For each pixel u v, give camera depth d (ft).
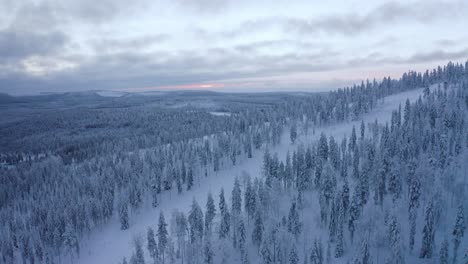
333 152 428.56
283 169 419.33
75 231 418.92
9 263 393.91
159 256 320.50
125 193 476.95
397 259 246.47
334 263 274.16
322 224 325.42
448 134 413.59
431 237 256.11
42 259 389.39
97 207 441.68
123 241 401.70
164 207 474.49
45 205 466.29
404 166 349.00
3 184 578.66
